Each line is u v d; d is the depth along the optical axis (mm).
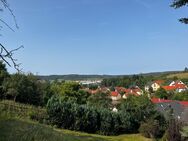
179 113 76812
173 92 135000
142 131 46250
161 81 178500
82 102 74438
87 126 44281
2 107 13852
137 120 49938
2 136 9047
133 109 50438
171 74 198750
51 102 41500
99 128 45875
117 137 44219
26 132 10164
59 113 41500
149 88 153000
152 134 44188
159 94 126312
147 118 49031
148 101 51844
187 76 184500
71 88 73250
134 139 43625
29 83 51688
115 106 76250
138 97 53625
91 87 157000
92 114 44938
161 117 46969
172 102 86062
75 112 43125
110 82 181625
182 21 18281
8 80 43188
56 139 10844
